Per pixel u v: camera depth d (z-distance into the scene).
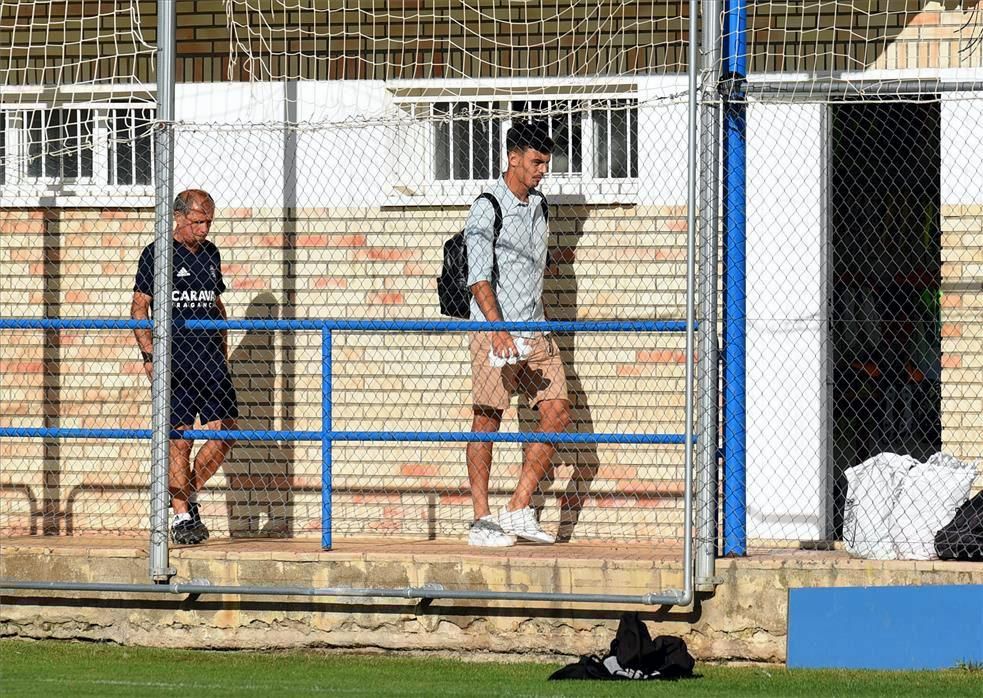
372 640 28.09
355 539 32.41
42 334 34.25
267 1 33.84
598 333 32.72
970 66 31.75
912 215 34.09
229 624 28.48
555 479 32.62
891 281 34.16
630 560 27.44
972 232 31.80
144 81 34.25
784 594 27.00
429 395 33.22
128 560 28.97
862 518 28.45
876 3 32.00
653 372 32.53
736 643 27.05
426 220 33.34
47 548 29.31
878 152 34.41
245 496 33.53
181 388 30.97
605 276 32.75
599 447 32.50
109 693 24.03
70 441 34.00
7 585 28.45
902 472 28.64
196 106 33.97
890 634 26.64
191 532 30.80
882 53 31.98
